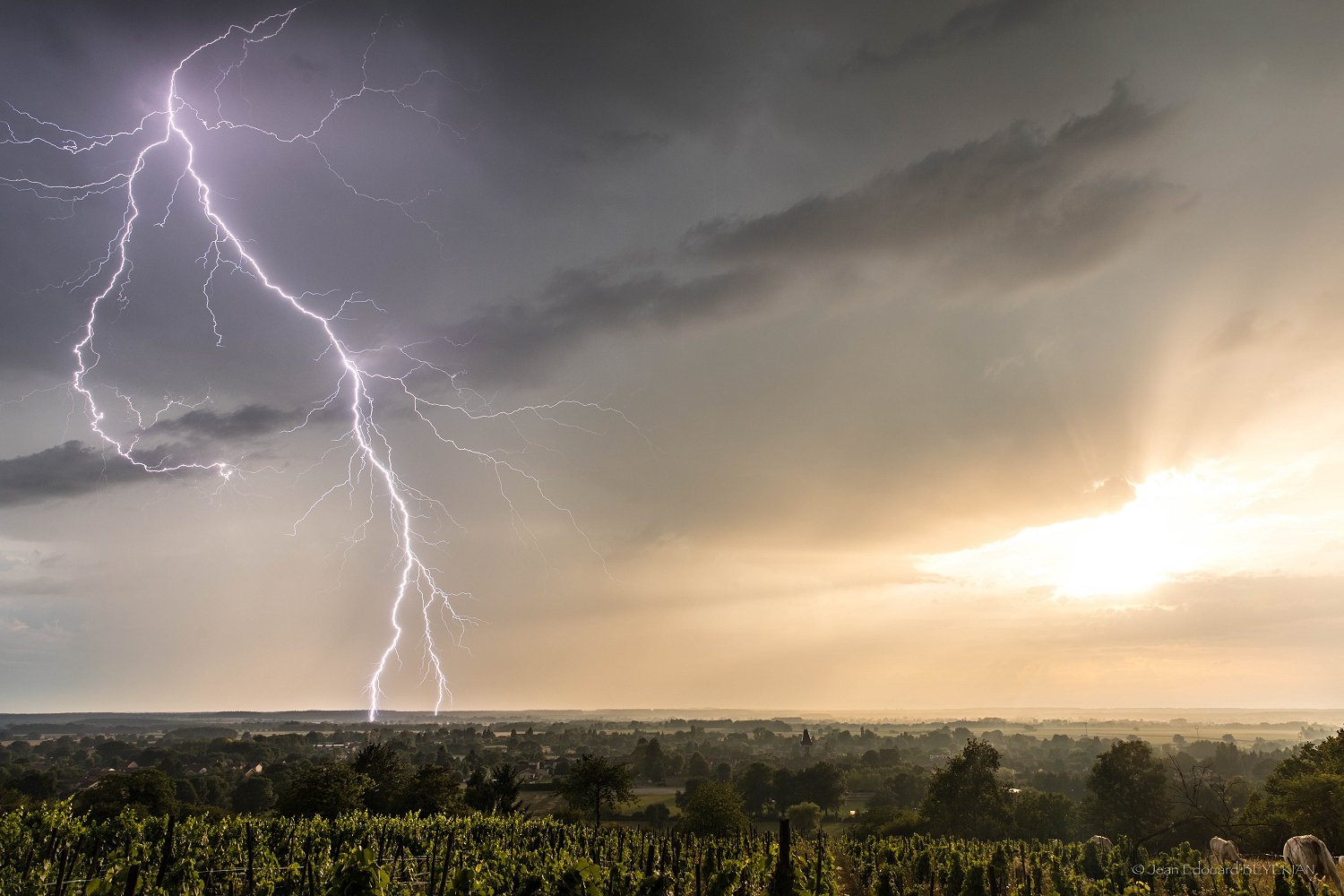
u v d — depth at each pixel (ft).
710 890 67.41
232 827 86.58
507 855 74.43
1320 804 140.26
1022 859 113.39
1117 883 108.88
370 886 50.14
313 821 99.50
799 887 60.18
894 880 115.24
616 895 62.28
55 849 66.69
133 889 43.19
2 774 321.52
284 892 60.18
